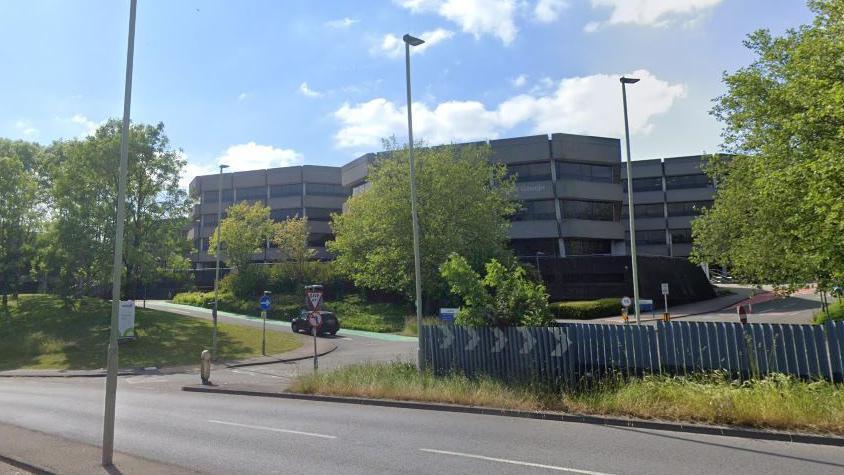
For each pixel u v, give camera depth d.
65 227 39.12
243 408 13.51
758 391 10.30
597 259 50.09
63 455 8.16
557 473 7.09
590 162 60.06
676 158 81.94
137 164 41.09
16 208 44.91
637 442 8.85
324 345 33.09
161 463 7.79
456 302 43.78
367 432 10.05
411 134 17.41
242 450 8.70
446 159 44.12
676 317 41.53
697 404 10.12
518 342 14.77
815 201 14.48
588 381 13.28
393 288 45.88
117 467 7.47
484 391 12.83
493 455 8.11
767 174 18.52
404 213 42.34
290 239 57.53
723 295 57.00
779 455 7.88
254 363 27.33
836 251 16.36
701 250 27.84
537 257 51.19
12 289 51.38
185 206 43.78
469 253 42.62
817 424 8.94
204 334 35.97
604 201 60.47
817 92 15.43
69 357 30.52
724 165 24.72
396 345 32.75
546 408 11.66
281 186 80.00
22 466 7.69
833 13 15.61
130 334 32.91
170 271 44.47
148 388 19.41
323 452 8.48
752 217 23.45
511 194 51.25
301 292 52.78
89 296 46.88
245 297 54.81
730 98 21.39
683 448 8.38
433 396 13.20
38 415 12.82
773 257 22.12
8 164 45.44
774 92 18.39
